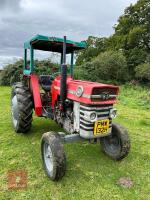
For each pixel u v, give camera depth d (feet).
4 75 50.98
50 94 16.72
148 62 72.69
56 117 14.76
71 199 10.03
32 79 16.37
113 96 12.02
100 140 14.46
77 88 12.05
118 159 13.32
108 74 68.95
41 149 12.16
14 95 18.25
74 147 15.33
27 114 16.05
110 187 10.97
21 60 52.13
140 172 12.42
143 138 17.69
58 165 10.75
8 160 13.26
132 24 86.79
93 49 95.14
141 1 83.46
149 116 25.48
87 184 11.14
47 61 38.88
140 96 42.45
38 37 14.10
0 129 18.30
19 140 16.15
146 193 10.66
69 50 16.83
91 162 13.29
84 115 11.72
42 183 11.14
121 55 71.77
